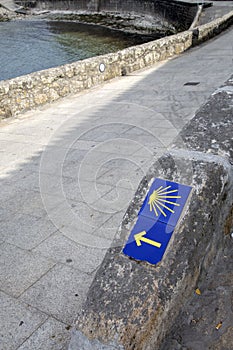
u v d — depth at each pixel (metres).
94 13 31.48
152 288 1.89
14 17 33.03
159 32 23.84
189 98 7.37
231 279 2.29
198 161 2.28
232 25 17.33
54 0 33.88
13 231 3.58
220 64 10.17
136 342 1.78
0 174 4.94
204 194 2.14
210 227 2.15
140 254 2.02
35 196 4.16
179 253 2.00
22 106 7.65
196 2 22.25
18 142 6.09
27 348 2.37
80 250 3.18
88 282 2.84
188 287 2.07
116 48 20.59
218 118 2.64
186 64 10.65
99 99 8.02
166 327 1.96
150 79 9.38
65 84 8.45
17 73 17.25
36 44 22.83
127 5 29.47
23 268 3.07
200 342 2.01
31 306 2.68
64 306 2.64
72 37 24.16
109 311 1.86
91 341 1.83
